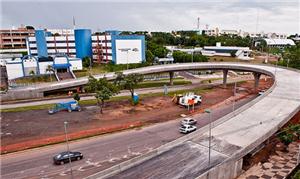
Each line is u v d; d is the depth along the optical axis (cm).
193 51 19075
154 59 15412
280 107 5272
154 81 11831
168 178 3150
